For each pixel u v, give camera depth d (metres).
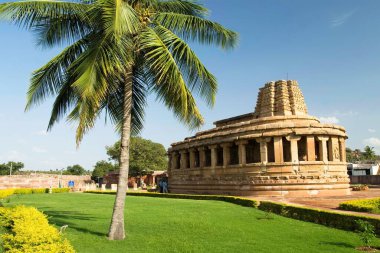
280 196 32.66
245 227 17.27
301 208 20.20
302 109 38.00
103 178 98.50
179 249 12.73
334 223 17.69
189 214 21.52
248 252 12.33
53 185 84.94
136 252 12.28
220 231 16.09
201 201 30.61
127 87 15.31
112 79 14.45
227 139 37.62
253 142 37.22
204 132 43.84
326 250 12.65
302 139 34.22
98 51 13.04
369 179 68.56
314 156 33.19
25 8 13.37
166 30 14.70
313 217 19.20
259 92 41.62
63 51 15.05
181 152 47.12
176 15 15.27
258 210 23.98
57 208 25.75
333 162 33.84
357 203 21.64
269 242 13.93
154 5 15.48
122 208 14.61
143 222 18.38
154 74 15.12
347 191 34.91
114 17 12.02
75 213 22.47
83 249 12.62
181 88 13.83
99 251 12.38
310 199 29.83
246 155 37.84
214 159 39.84
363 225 13.88
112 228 14.34
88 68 12.70
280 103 37.69
